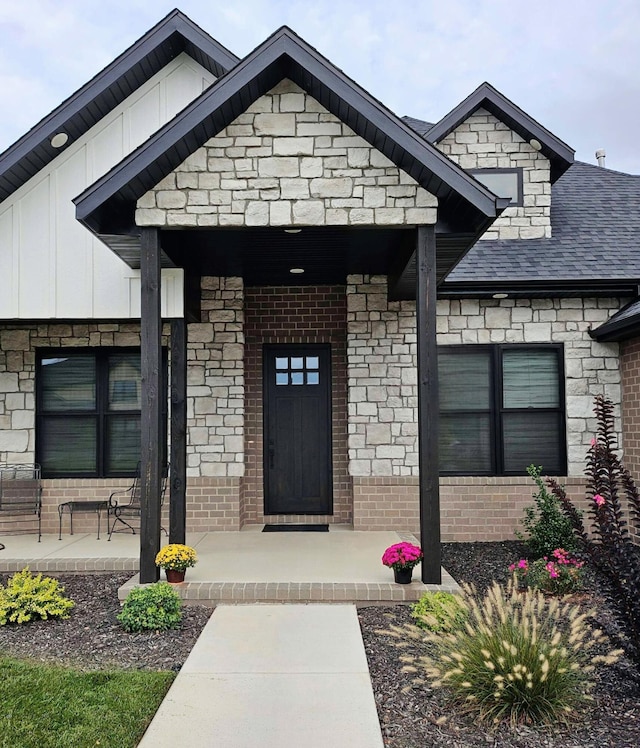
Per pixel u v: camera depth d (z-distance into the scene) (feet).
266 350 30.50
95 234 19.60
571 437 28.09
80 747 10.80
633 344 26.99
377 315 28.22
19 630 16.88
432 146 18.17
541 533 24.30
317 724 11.69
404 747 10.98
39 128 24.77
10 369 28.86
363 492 27.96
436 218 19.19
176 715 12.00
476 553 25.58
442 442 28.43
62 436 29.12
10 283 25.45
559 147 30.32
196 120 18.26
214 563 21.86
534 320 28.40
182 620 17.57
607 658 12.48
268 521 29.91
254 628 16.70
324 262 25.88
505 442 28.32
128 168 18.30
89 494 28.63
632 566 13.21
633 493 13.73
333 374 30.01
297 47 18.10
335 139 19.39
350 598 18.83
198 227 19.47
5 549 24.80
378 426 27.96
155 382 19.20
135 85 26.55
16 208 25.72
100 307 25.23
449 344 28.40
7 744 10.84
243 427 28.53
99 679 13.44
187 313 25.08
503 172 30.83
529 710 11.87
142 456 19.12
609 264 27.91
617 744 10.95
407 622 17.13
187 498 28.04
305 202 19.29
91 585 21.09
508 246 29.76
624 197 33.81
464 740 11.19
